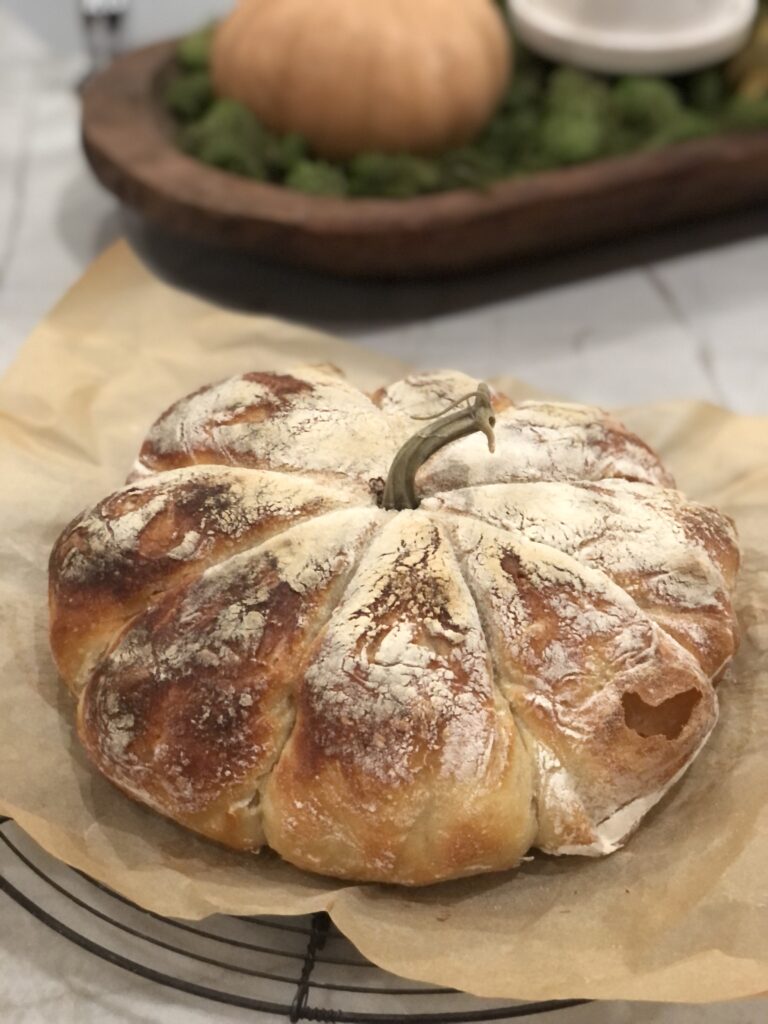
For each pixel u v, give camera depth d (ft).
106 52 3.57
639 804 1.51
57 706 1.67
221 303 2.63
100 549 1.62
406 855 1.45
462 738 1.44
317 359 2.23
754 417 2.11
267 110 2.66
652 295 2.73
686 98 2.89
